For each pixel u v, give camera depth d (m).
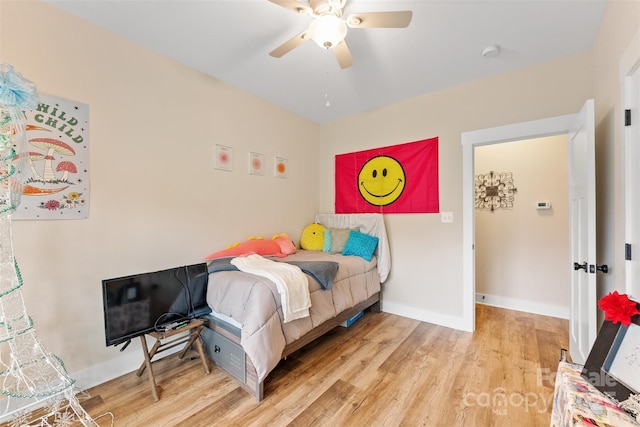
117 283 1.73
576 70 2.29
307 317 2.13
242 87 2.93
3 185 1.26
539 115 2.44
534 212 3.33
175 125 2.43
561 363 1.31
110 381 1.99
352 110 3.55
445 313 2.95
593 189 1.67
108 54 2.03
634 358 1.01
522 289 3.39
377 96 3.13
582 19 1.88
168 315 1.97
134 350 2.14
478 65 2.48
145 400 1.78
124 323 1.74
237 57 2.38
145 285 1.86
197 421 1.59
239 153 2.96
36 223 1.73
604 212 1.83
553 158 3.23
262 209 3.21
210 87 2.68
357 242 3.16
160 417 1.62
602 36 1.87
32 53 1.71
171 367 2.17
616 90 1.59
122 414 1.65
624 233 1.44
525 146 3.39
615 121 1.61
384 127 3.39
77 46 1.88
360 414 1.64
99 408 1.70
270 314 1.84
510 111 2.58
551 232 3.22
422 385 1.91
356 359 2.26
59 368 1.49
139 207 2.20
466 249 2.80
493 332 2.76
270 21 1.93
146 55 2.23
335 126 3.87
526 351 2.36
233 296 1.99
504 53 2.29
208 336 2.23
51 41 1.78
